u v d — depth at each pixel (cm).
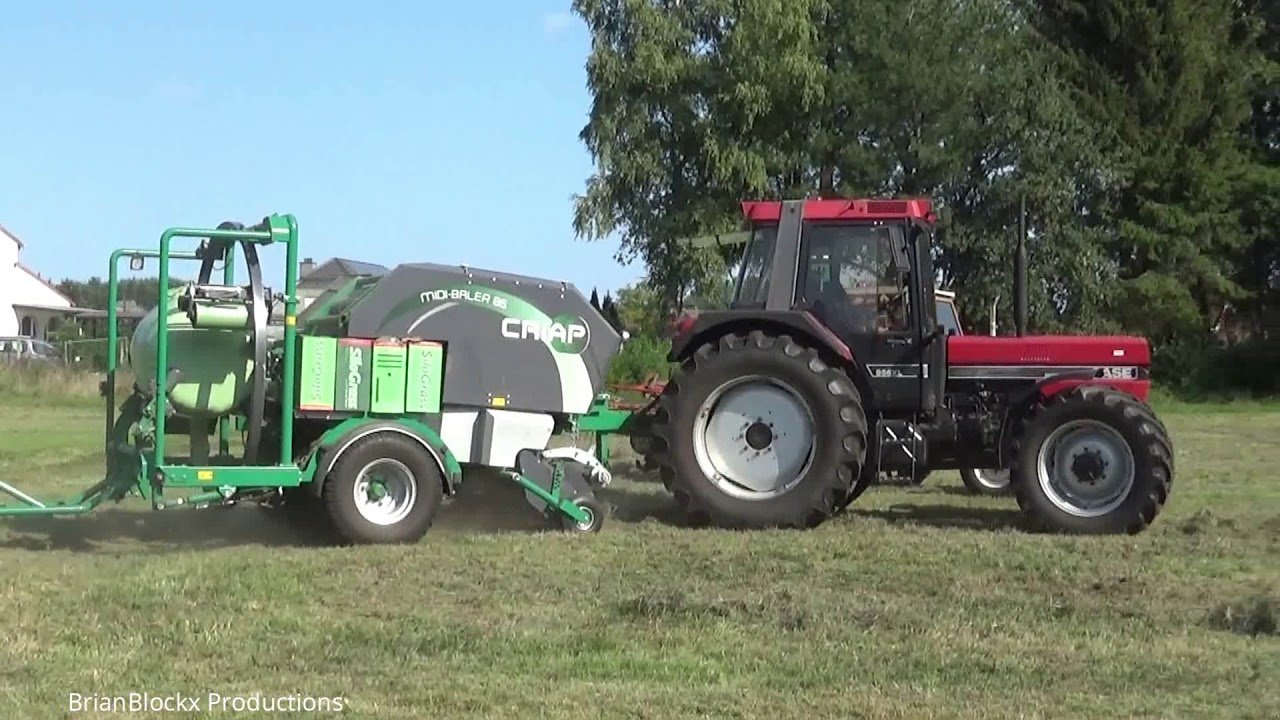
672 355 1082
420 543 920
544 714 548
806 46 3212
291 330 917
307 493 937
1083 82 3647
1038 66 3338
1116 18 3653
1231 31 3947
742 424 1043
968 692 584
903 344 1067
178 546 928
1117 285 3388
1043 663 629
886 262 1075
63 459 1538
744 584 792
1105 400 1011
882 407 1073
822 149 3306
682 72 3153
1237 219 3669
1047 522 1016
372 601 736
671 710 554
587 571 820
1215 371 3522
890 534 978
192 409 923
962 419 1080
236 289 920
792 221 1087
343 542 910
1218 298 3759
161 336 889
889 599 756
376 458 916
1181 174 3641
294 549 901
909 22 3309
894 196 3322
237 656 628
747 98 3130
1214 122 3697
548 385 1008
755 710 555
